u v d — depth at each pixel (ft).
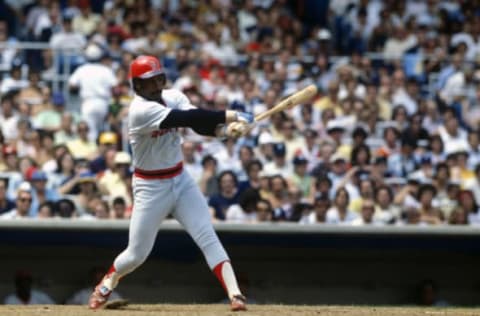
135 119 84.23
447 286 157.79
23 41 222.07
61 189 157.58
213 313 83.41
